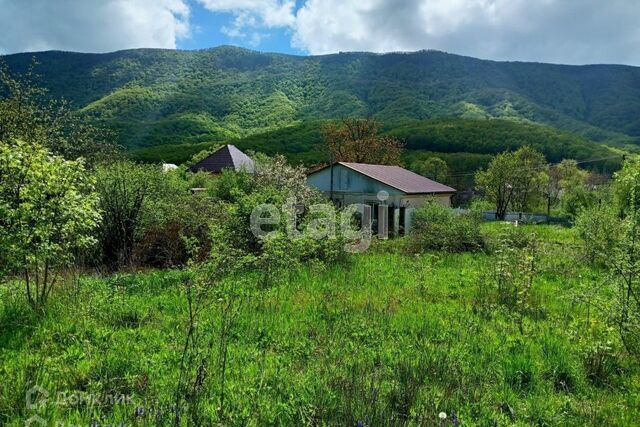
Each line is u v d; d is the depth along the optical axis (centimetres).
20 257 592
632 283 537
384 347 562
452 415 367
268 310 707
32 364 442
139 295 782
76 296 692
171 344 529
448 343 584
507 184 4203
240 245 1157
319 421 361
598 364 530
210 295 755
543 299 891
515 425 388
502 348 580
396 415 365
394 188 2320
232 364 478
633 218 570
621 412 429
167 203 1281
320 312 716
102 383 409
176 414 331
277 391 413
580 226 1456
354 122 5184
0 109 1569
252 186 2144
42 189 604
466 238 1577
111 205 1116
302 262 1128
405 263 1255
